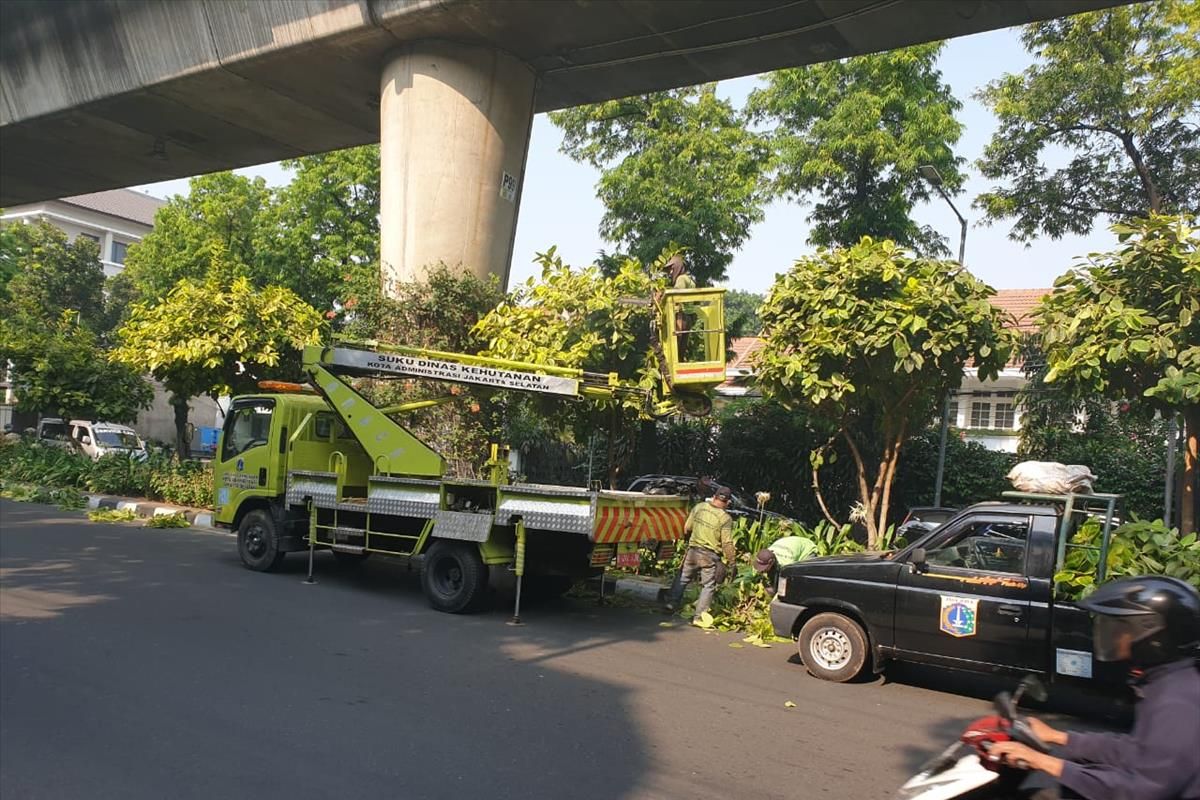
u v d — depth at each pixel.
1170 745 2.38
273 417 11.27
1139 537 7.47
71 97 19.42
